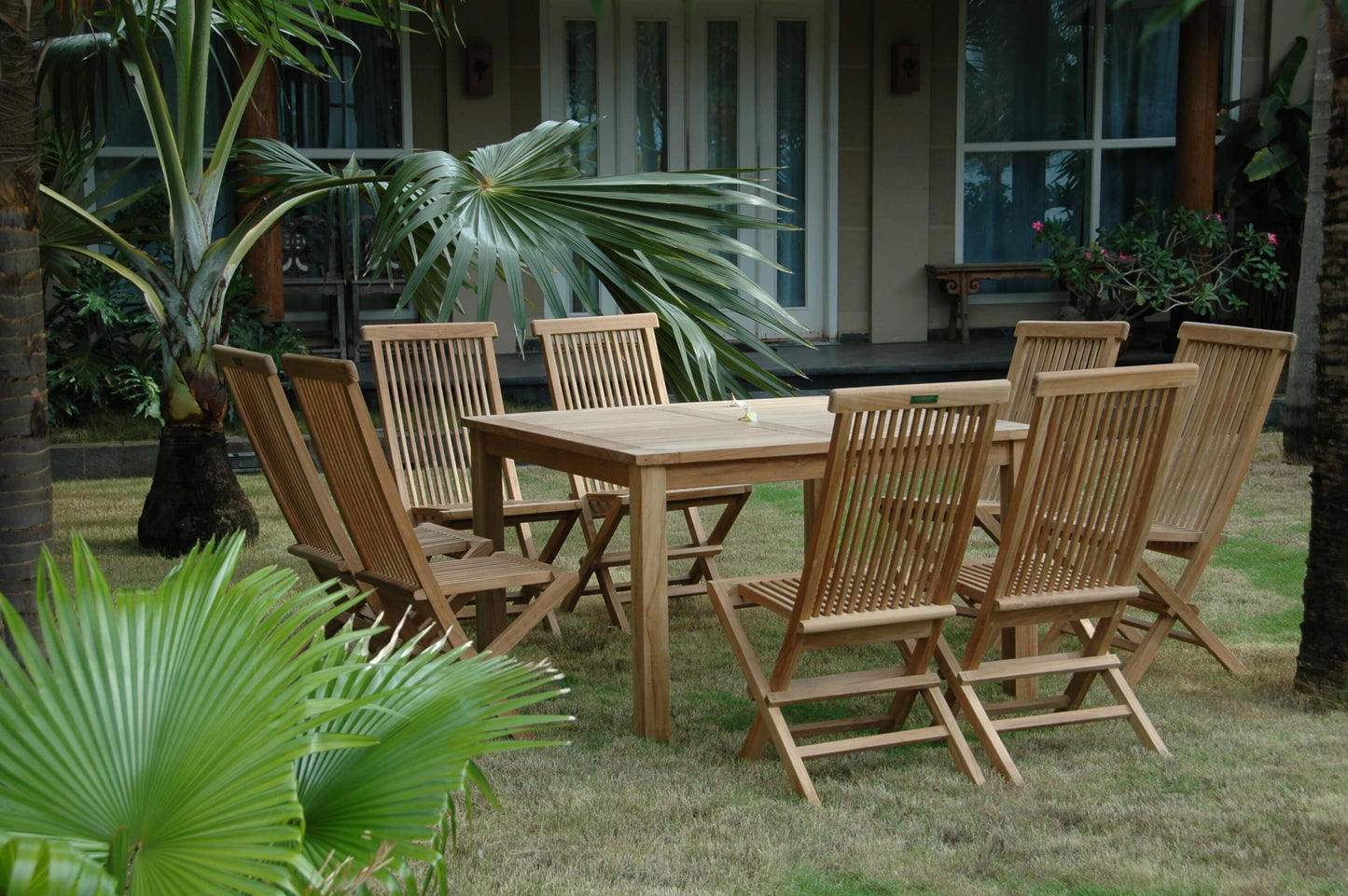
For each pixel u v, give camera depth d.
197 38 5.18
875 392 2.85
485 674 1.90
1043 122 10.11
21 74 2.70
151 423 7.66
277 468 3.71
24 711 1.48
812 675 4.04
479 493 4.14
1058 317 10.12
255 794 1.43
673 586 4.89
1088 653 3.46
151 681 1.58
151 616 1.65
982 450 3.05
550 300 4.66
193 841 1.41
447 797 1.72
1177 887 2.54
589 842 2.75
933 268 9.88
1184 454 4.15
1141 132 10.18
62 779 1.46
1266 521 6.05
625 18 9.52
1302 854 2.68
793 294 10.03
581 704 3.72
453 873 2.59
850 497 2.96
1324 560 3.65
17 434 2.75
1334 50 3.46
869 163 9.88
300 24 8.42
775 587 3.34
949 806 2.96
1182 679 3.94
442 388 4.90
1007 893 2.52
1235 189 9.78
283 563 5.24
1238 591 4.91
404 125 9.12
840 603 3.10
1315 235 7.09
